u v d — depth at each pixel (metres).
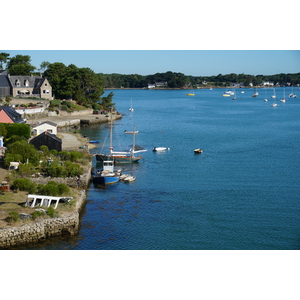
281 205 64.44
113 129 147.75
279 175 83.00
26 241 49.22
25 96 170.38
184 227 55.34
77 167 72.31
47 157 80.00
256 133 145.12
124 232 53.44
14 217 50.00
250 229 55.03
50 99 177.75
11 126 94.88
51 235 51.31
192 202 65.19
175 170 86.38
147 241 50.94
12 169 71.06
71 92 185.75
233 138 132.25
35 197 55.06
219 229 54.94
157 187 73.12
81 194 63.22
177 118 194.62
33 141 88.75
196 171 85.69
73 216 52.84
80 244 49.66
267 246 50.25
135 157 93.25
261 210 62.09
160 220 57.59
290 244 50.94
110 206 62.72
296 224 57.03
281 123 178.75
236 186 74.50
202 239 51.84
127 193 69.19
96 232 53.22
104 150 105.50
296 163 94.56
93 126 153.75
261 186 74.69
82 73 193.12
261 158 100.06
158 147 110.88
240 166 90.88
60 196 59.09
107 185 73.56
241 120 189.88
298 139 131.50
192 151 108.44
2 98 158.12
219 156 102.06
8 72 194.00
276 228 55.62
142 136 133.38
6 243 47.94
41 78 179.25
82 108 182.62
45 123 110.06
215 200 66.31
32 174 69.12
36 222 50.25
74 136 115.69
